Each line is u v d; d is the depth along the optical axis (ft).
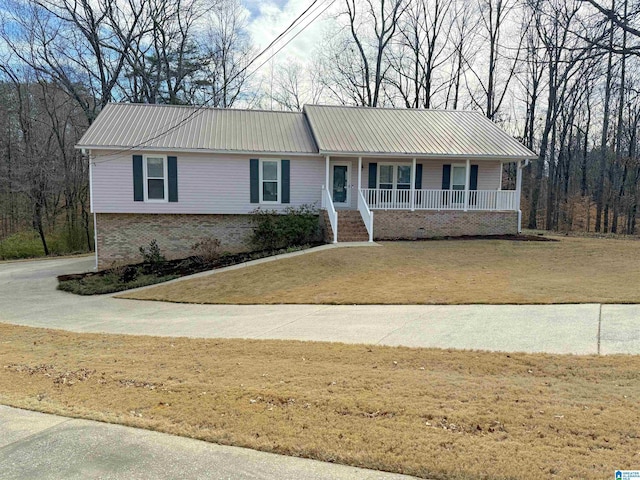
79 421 12.59
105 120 57.98
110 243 54.19
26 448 11.00
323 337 21.62
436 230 56.80
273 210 56.80
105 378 16.53
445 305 26.71
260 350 19.63
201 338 22.76
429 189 59.41
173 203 54.29
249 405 13.30
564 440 10.51
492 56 99.66
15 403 14.07
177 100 106.73
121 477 9.59
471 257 42.27
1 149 93.35
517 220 58.34
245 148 54.29
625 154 104.22
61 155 94.07
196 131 57.93
